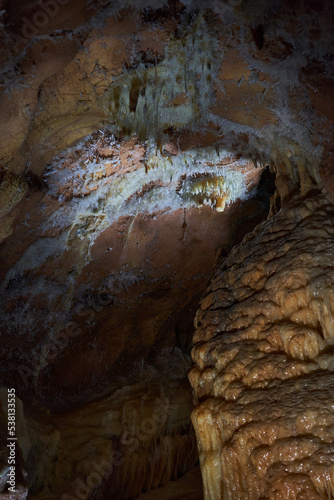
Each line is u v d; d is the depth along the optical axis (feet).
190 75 14.53
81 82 13.85
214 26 12.66
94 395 26.91
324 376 12.25
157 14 12.09
